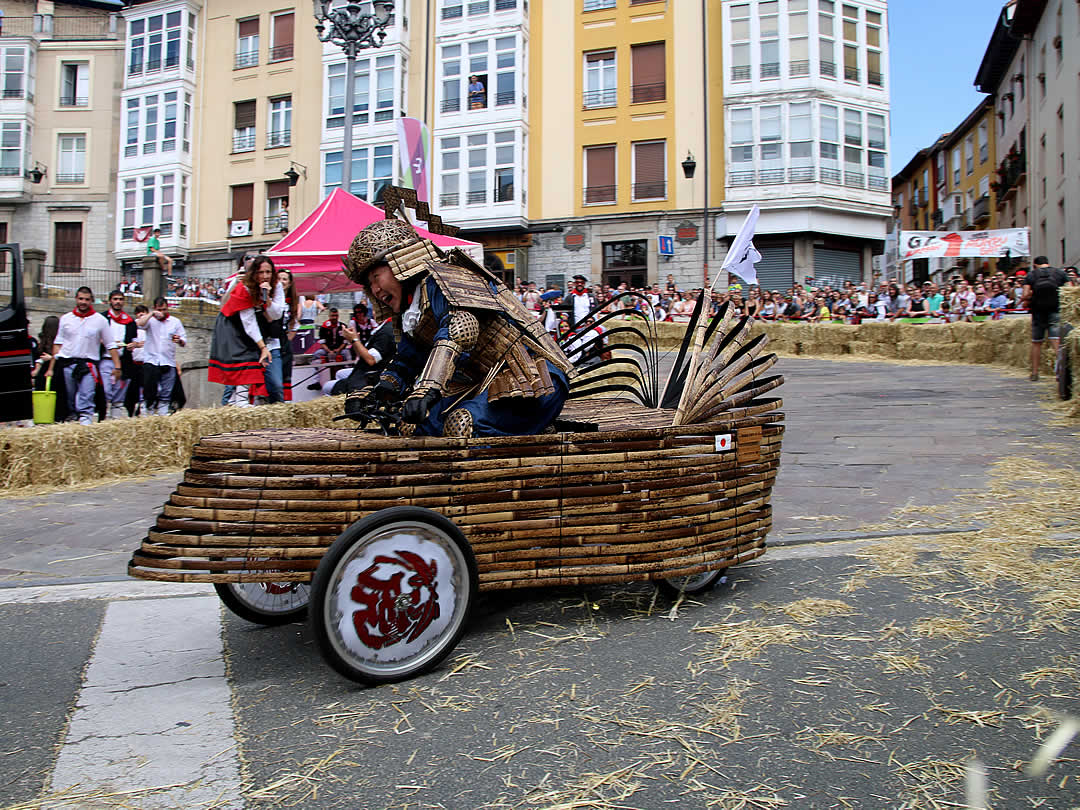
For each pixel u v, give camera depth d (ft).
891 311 65.62
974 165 127.24
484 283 10.21
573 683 8.87
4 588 13.07
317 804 6.72
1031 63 94.07
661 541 10.53
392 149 98.02
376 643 8.86
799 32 86.38
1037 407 29.60
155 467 23.62
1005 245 72.18
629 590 12.04
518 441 9.76
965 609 10.66
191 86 108.99
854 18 88.53
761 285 88.33
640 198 91.45
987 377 42.27
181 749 7.67
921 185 156.76
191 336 57.16
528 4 95.35
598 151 92.94
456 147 96.22
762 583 12.14
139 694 8.97
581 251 92.63
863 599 11.22
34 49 116.57
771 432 12.10
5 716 8.46
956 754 7.29
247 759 7.46
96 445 22.48
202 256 108.17
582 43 93.15
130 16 111.65
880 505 16.61
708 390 11.51
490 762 7.30
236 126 107.55
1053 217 84.94
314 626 8.39
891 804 6.56
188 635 10.87
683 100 89.61
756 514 11.75
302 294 43.75
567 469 9.99
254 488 8.70
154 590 12.95
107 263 115.65
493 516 9.69
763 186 86.63
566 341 15.02
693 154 89.10
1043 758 7.07
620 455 10.23
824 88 86.22
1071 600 10.71
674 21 89.86
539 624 10.69
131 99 112.47
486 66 95.25
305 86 102.63
